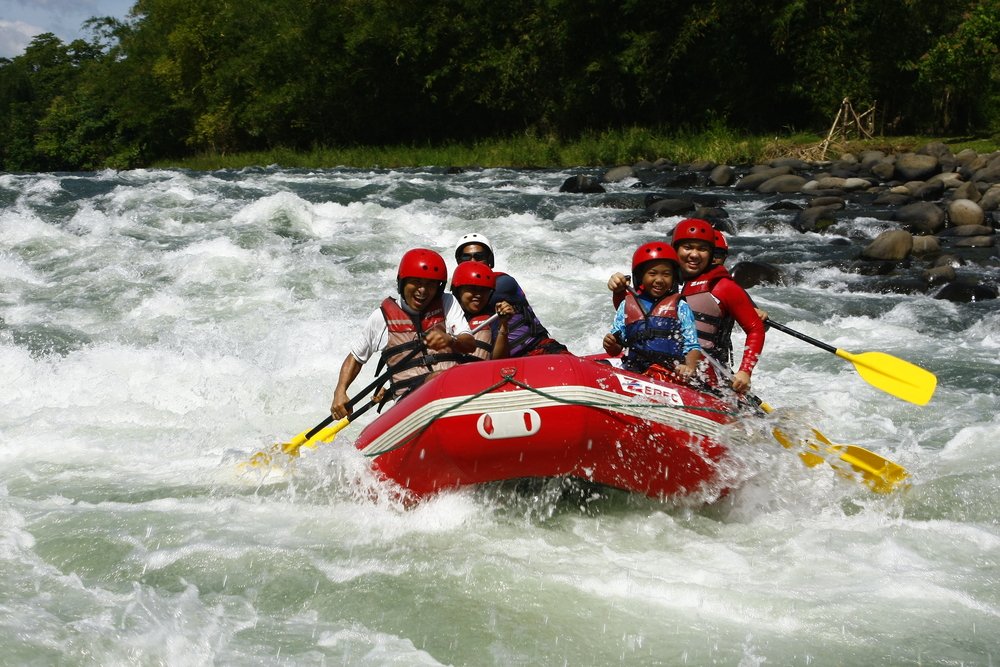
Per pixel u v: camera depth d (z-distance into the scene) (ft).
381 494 14.52
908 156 59.72
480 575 12.10
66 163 148.56
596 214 49.49
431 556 12.78
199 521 14.21
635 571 12.17
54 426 19.20
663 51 91.56
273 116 114.52
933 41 81.46
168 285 31.30
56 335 25.88
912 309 29.71
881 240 37.04
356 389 21.85
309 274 32.81
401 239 40.57
